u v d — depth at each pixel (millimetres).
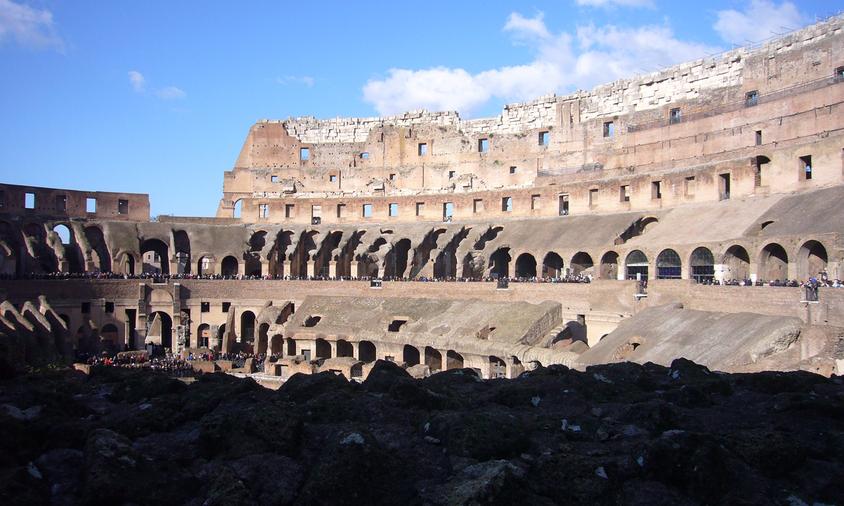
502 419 19062
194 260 103125
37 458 17375
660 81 95938
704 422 21109
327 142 123250
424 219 107188
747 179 71875
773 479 16703
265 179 123125
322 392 24703
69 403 22984
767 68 82688
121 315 92062
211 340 93875
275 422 18453
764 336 43125
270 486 15922
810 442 19031
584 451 18047
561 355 56875
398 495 15711
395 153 120062
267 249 105125
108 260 103000
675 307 58625
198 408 22109
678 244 68625
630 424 20703
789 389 25547
